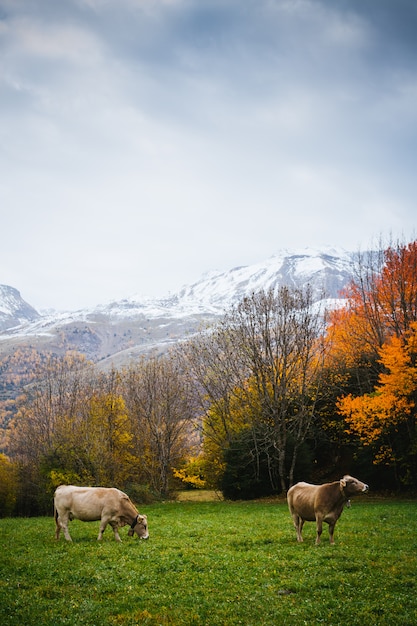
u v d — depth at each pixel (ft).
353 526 77.20
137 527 69.72
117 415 195.52
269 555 56.34
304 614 38.29
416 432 135.44
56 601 41.65
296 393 158.10
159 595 42.78
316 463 172.76
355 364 167.53
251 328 159.12
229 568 51.01
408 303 153.28
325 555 54.90
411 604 39.73
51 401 241.76
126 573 49.49
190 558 55.67
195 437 243.19
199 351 180.96
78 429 183.11
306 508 63.77
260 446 155.43
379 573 47.57
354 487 60.18
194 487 227.81
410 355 129.70
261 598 41.91
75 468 172.45
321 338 166.20
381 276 162.30
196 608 39.86
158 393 206.69
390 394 125.39
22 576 49.16
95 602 41.24
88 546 63.57
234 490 156.87
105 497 69.15
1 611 39.24
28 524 97.91
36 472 196.95
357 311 169.78
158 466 192.85
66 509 69.72
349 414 134.10
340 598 41.39
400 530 72.02
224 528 79.92
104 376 245.45
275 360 159.33
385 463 138.51
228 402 172.14
